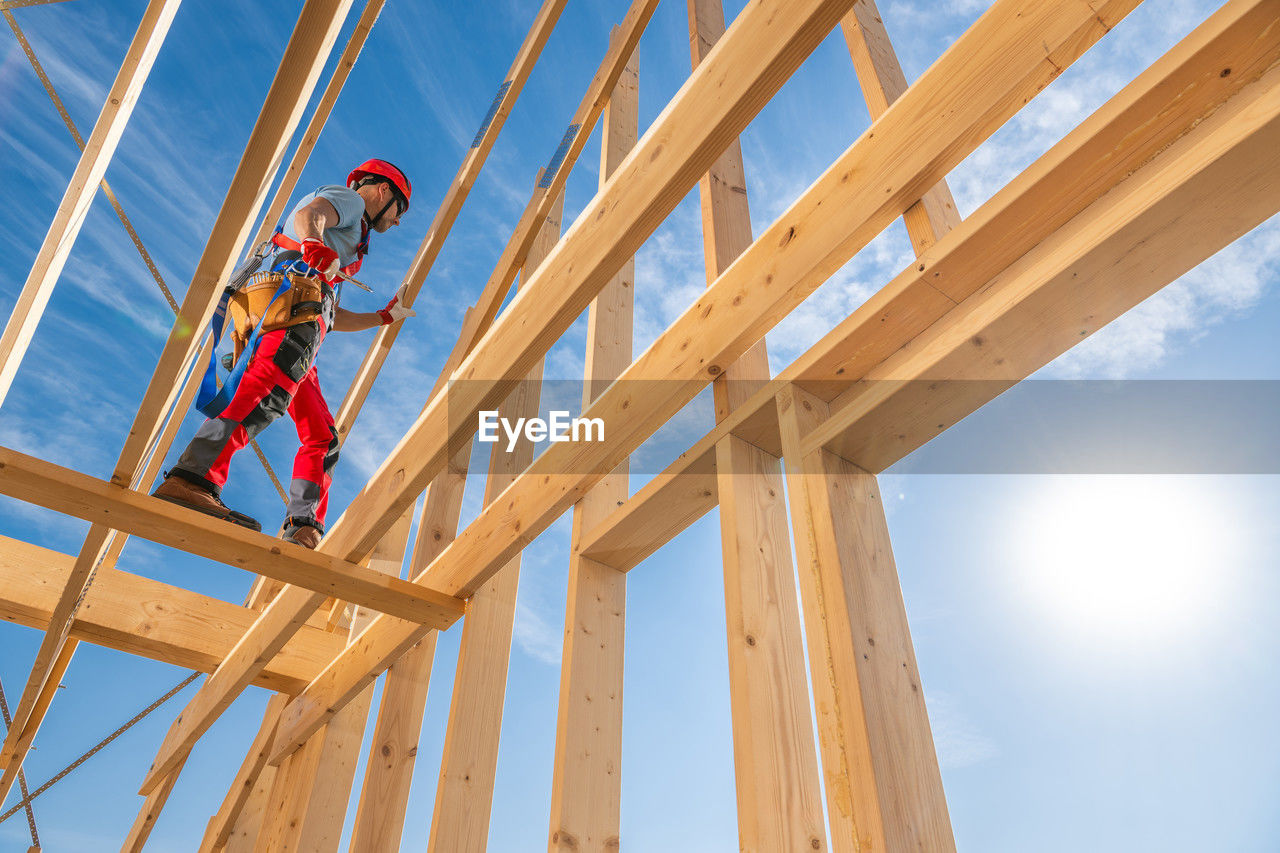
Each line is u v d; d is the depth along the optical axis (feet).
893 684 4.99
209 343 10.47
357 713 10.38
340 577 7.64
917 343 5.72
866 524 5.74
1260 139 4.08
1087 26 4.11
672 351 6.37
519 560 9.20
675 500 7.07
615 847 6.70
